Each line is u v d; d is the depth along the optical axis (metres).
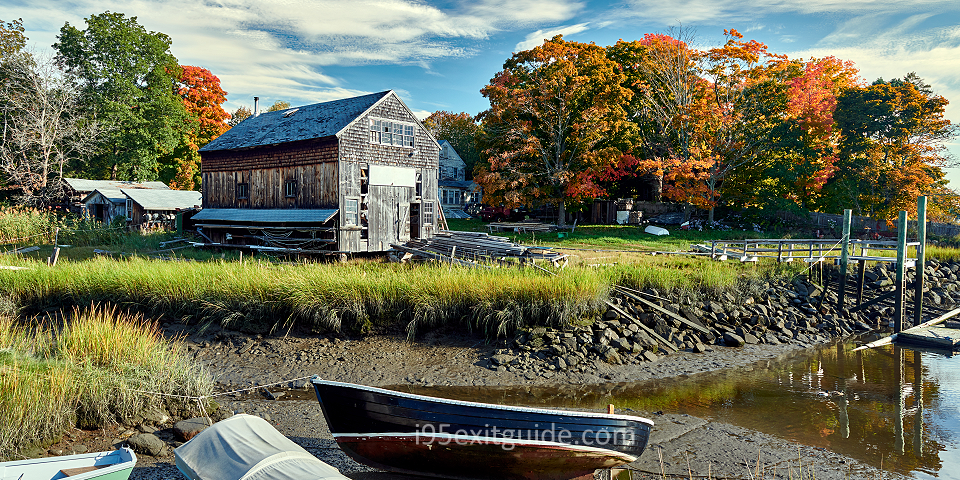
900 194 34.94
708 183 37.94
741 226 37.53
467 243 21.83
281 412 9.75
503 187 34.88
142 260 18.47
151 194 34.84
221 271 15.56
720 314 16.28
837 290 21.23
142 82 45.66
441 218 27.48
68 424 8.00
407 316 13.89
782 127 36.75
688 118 36.50
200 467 5.84
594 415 7.13
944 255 25.61
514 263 17.70
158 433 8.35
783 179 36.69
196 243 26.72
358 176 22.97
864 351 15.28
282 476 5.37
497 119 36.00
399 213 24.77
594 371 12.20
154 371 9.56
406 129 25.27
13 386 7.67
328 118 24.52
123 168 44.84
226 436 6.23
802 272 20.92
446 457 7.36
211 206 28.39
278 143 24.17
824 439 8.98
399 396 7.20
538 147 34.47
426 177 26.12
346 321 13.84
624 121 36.34
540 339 13.09
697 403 10.59
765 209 36.88
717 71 36.81
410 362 12.45
